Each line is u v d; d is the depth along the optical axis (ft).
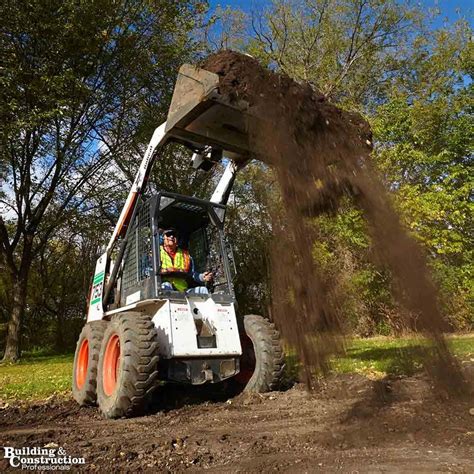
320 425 14.53
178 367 18.78
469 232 48.26
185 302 19.56
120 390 17.34
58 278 84.94
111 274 22.62
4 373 37.86
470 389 16.88
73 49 49.47
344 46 81.61
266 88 16.83
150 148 20.99
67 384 27.94
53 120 49.44
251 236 50.57
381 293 42.27
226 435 13.96
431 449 11.15
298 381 22.26
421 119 51.37
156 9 54.85
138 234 21.25
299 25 79.92
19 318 53.98
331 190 16.94
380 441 12.07
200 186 61.11
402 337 43.11
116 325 18.83
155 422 16.67
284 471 10.43
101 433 15.24
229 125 18.17
